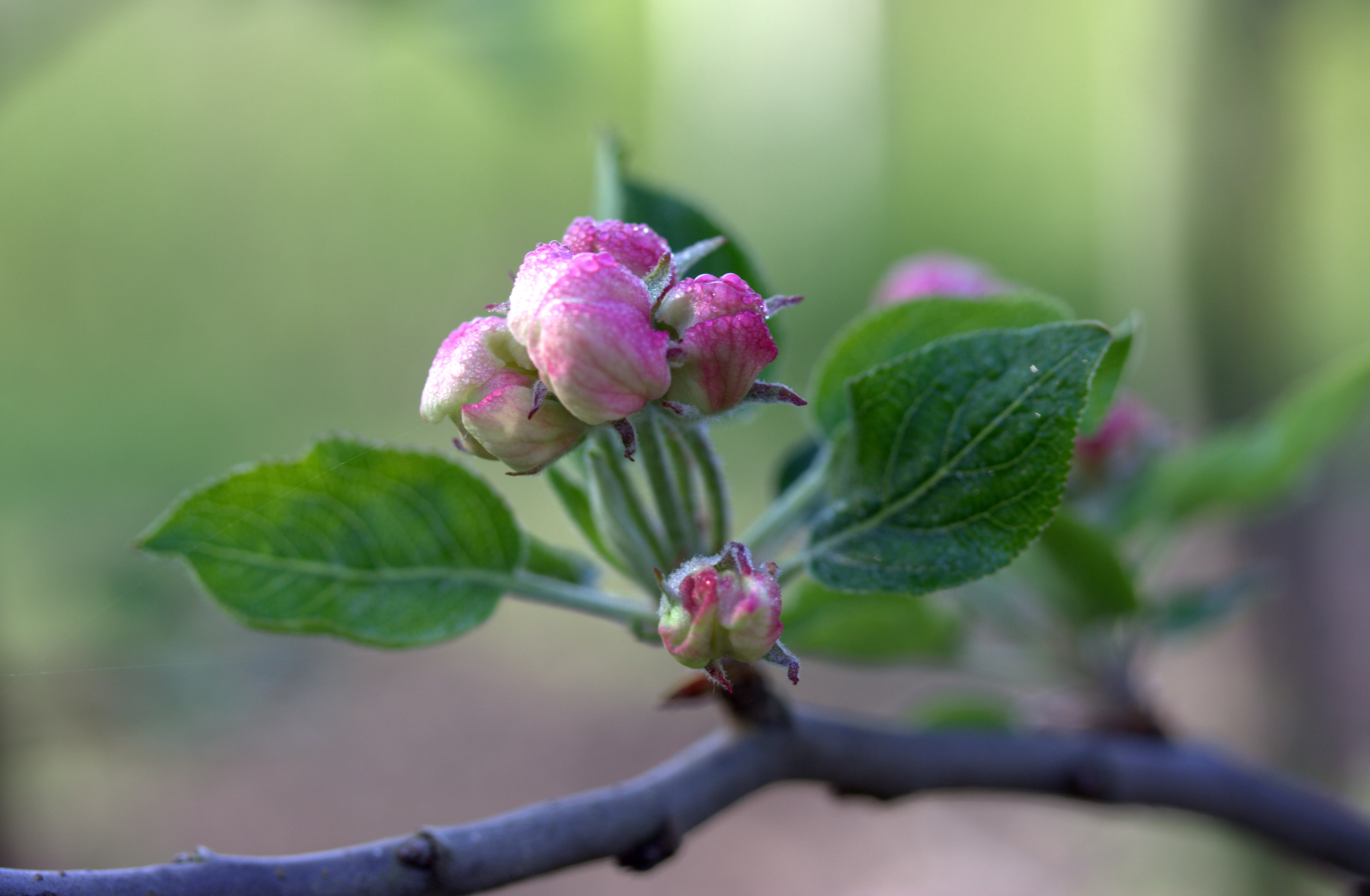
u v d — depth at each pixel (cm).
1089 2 240
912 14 247
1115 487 41
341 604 33
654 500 32
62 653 85
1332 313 150
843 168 158
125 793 94
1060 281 251
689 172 152
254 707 97
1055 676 40
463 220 229
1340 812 39
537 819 31
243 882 29
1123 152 61
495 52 69
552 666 133
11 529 110
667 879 101
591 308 30
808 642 39
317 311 215
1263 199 52
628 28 142
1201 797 39
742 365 30
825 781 34
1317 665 58
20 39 54
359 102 219
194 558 32
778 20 127
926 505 32
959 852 104
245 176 215
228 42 206
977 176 254
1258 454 41
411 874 30
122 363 193
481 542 33
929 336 34
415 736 114
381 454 33
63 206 202
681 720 120
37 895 29
